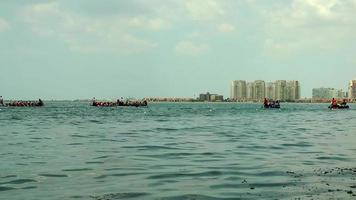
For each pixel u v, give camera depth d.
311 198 16.11
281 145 36.16
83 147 33.84
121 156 28.39
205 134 47.81
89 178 20.20
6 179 19.83
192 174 21.48
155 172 22.02
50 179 19.89
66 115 105.75
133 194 16.84
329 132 51.41
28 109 164.12
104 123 70.44
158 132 50.50
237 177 20.62
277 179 20.08
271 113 130.50
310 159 27.19
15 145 35.06
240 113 128.75
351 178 20.27
